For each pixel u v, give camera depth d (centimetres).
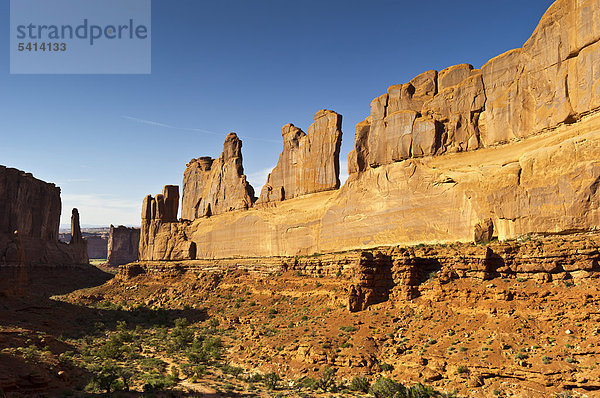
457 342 3228
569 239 3353
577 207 3375
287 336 4134
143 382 3416
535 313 3166
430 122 4853
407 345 3412
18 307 5288
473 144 4578
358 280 4238
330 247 5706
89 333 5388
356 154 5575
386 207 5006
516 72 4338
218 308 6044
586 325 2861
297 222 6341
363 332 3738
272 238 6738
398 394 2775
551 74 3947
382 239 4962
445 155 4716
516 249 3603
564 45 3847
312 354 3591
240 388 3269
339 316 4175
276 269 6147
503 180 3953
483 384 2817
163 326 5847
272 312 5084
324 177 6356
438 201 4500
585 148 3409
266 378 3453
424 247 4300
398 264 4178
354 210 5412
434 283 3862
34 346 3716
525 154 3894
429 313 3675
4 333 3806
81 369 3591
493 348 3005
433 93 5147
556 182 3553
